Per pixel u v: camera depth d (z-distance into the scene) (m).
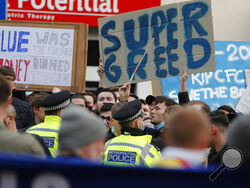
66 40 19.00
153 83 27.92
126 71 19.44
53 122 13.55
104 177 5.75
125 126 13.43
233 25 31.47
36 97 15.30
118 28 19.56
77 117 7.71
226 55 28.19
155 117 17.38
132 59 19.44
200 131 7.20
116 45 19.52
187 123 7.22
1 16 21.31
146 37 19.44
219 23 31.42
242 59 28.23
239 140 7.65
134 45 19.44
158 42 19.36
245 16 31.55
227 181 6.51
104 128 7.87
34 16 29.39
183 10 19.31
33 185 5.47
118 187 5.85
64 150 7.62
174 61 19.30
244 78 27.91
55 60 18.97
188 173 6.17
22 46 19.02
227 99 27.48
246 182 6.49
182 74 19.27
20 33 19.06
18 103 17.33
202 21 19.22
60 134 7.70
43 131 13.43
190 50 19.25
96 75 32.78
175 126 7.27
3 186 5.36
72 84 18.89
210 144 12.23
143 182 5.96
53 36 19.03
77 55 18.95
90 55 32.38
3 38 19.08
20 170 5.39
